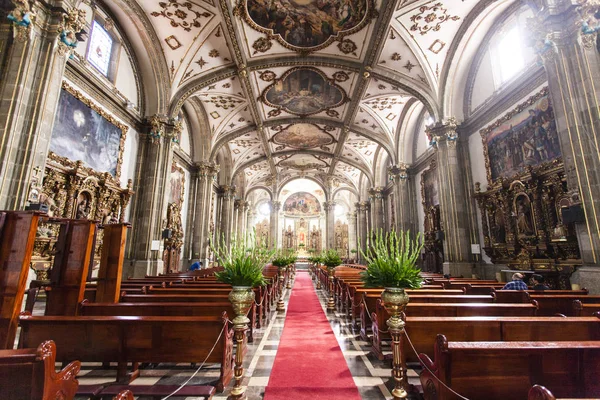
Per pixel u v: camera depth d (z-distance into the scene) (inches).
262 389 152.4
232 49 488.1
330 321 306.5
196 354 145.8
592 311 187.5
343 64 531.5
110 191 424.2
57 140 334.3
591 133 265.4
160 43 474.6
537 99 378.6
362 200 1185.4
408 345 149.3
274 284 408.2
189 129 730.2
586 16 273.9
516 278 275.4
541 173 366.3
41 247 318.7
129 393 75.4
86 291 247.0
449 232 493.0
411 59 506.0
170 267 627.2
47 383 84.7
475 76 503.2
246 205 1238.9
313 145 939.3
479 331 148.3
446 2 419.2
